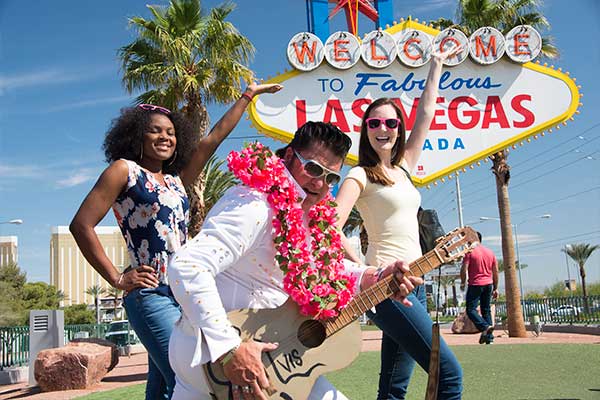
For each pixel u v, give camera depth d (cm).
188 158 342
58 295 5594
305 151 226
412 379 596
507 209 1404
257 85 369
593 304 1429
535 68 948
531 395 504
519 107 941
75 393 786
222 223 202
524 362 732
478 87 944
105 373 908
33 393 841
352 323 232
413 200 337
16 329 1183
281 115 914
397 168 352
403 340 307
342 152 230
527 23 1475
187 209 321
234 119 360
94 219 286
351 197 321
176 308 292
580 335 1261
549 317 1642
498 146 933
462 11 1488
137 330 287
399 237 328
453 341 1155
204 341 194
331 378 648
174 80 1357
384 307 306
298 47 921
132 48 1379
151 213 296
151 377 307
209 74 1350
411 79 938
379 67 930
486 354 839
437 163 928
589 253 4172
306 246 216
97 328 1680
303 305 214
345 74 933
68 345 901
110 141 318
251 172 211
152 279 286
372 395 535
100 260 286
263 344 200
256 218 205
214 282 198
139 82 1359
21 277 4950
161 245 296
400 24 947
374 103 347
